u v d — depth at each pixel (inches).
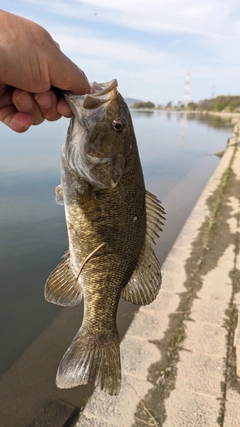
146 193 12.6
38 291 30.8
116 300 12.8
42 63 9.2
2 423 18.5
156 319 24.0
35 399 20.1
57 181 60.6
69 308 29.1
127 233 11.9
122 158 11.1
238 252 34.4
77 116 10.5
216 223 42.6
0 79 9.3
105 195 11.3
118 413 17.0
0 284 31.4
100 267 12.0
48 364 22.9
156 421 16.6
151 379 19.0
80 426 16.3
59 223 43.8
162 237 42.3
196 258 33.3
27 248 37.4
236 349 20.3
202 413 17.0
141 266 13.0
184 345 21.4
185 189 68.6
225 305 25.4
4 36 8.7
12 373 22.1
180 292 27.3
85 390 20.7
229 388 18.4
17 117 10.9
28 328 26.6
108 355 12.8
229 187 60.7
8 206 48.5
